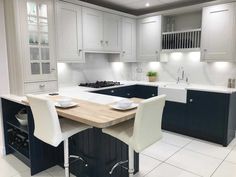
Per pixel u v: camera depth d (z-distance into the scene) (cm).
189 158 279
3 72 281
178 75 420
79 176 235
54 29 295
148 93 402
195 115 342
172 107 369
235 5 308
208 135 332
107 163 210
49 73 294
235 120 346
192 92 340
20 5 256
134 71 487
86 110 189
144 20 424
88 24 345
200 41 352
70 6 315
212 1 328
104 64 436
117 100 235
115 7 422
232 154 289
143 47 433
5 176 242
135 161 241
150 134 173
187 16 398
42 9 279
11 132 291
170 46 394
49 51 291
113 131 181
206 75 383
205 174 240
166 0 375
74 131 189
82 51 339
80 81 393
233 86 337
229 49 321
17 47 260
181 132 364
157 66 449
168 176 237
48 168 260
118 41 404
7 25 271
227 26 319
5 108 283
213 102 320
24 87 268
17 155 285
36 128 193
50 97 254
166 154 290
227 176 236
